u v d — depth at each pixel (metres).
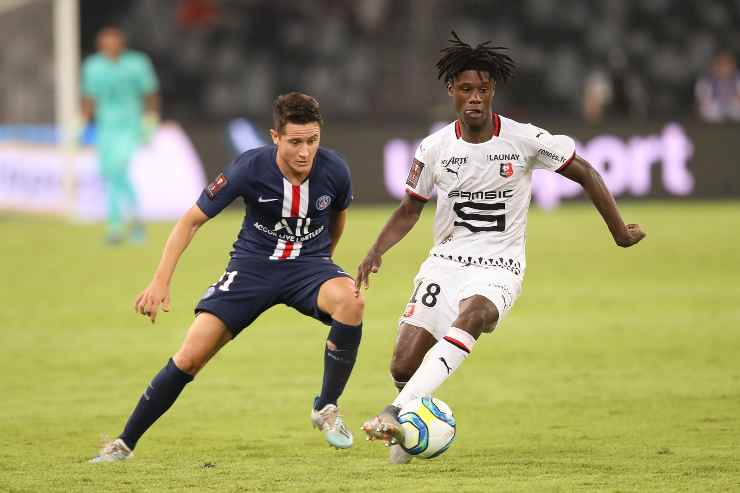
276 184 18.92
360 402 24.58
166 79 95.62
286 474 17.77
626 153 71.69
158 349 30.94
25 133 66.38
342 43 97.44
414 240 57.38
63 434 21.48
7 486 17.00
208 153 67.50
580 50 97.94
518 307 37.34
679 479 17.12
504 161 18.95
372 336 32.72
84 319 35.53
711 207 70.31
